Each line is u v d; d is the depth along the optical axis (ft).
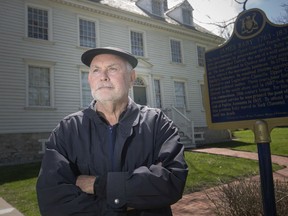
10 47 41.47
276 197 11.88
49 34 45.73
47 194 5.69
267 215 9.98
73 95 46.88
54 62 45.42
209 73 13.41
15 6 42.75
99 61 7.01
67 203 5.58
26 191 22.93
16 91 41.16
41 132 42.73
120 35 54.95
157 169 5.86
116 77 6.88
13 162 39.47
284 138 57.36
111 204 5.50
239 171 28.55
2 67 40.32
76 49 48.47
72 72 47.37
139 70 55.98
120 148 6.33
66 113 45.73
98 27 51.88
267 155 10.38
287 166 30.96
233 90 12.34
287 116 10.52
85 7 49.55
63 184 5.74
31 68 43.57
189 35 67.97
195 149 48.26
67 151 6.51
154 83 59.62
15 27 42.37
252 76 11.76
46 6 45.91
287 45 10.82
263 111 11.19
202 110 67.31
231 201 12.46
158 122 7.00
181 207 17.72
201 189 22.36
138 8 64.59
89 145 6.46
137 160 6.38
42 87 44.19
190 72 67.00
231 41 12.69
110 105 6.95
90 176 6.16
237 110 12.05
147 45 59.36
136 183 5.59
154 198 5.65
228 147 50.29
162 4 66.44
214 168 30.27
